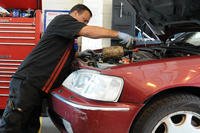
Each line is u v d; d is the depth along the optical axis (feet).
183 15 9.81
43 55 9.56
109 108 7.41
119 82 7.57
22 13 15.34
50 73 9.52
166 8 9.92
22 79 9.48
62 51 9.63
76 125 7.63
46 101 9.95
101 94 7.55
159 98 7.92
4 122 9.60
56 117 9.07
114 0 18.56
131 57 9.66
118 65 8.00
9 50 13.39
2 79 13.52
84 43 18.88
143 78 7.57
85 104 7.54
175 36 11.93
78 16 10.11
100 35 9.15
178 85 7.57
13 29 13.29
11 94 9.70
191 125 8.05
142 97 7.48
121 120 7.46
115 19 18.57
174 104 7.82
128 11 18.30
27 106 9.43
